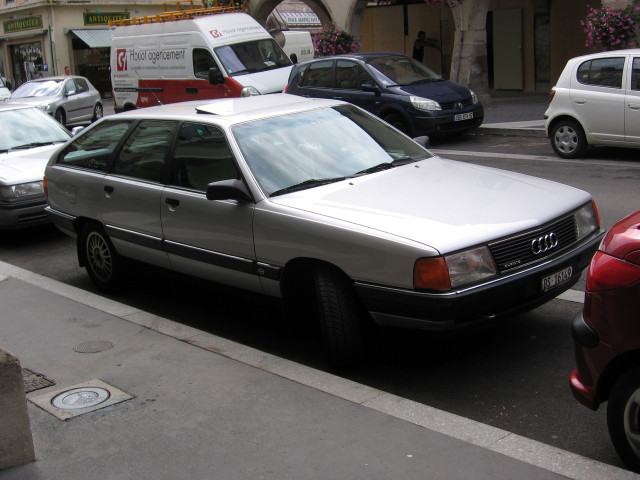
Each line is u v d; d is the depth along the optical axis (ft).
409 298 14.69
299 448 12.96
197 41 55.88
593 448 12.92
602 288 11.43
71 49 131.75
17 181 30.45
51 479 12.44
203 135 19.38
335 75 51.55
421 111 47.32
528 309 15.55
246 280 18.08
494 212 15.90
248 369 16.43
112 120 22.91
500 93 75.97
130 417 14.46
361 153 19.48
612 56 38.55
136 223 20.95
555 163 39.93
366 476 11.97
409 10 85.66
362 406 14.40
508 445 12.69
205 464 12.65
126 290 23.38
